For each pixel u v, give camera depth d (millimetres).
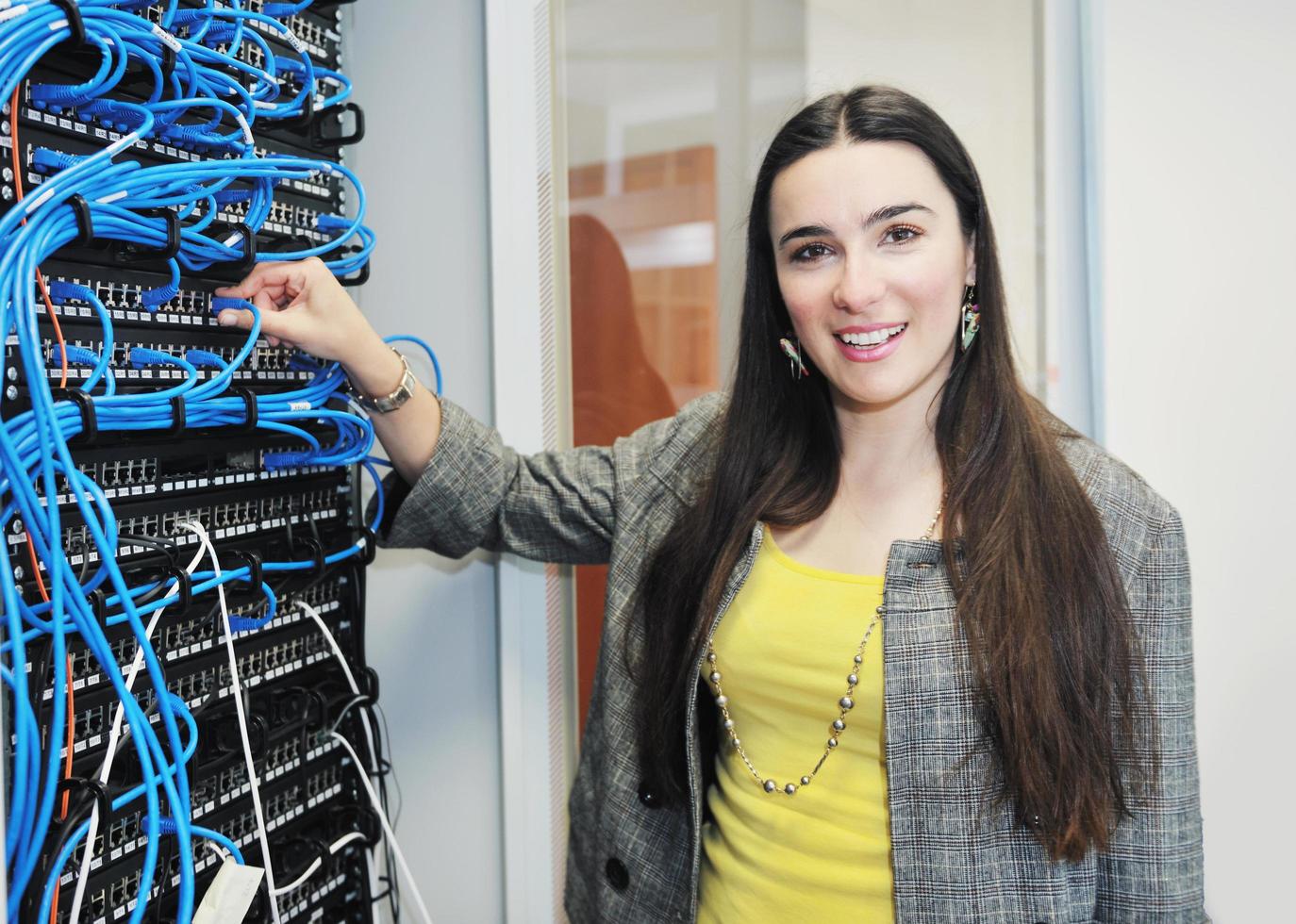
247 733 781
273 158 762
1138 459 1396
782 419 940
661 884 973
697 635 900
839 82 1343
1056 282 1388
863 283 768
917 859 802
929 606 814
